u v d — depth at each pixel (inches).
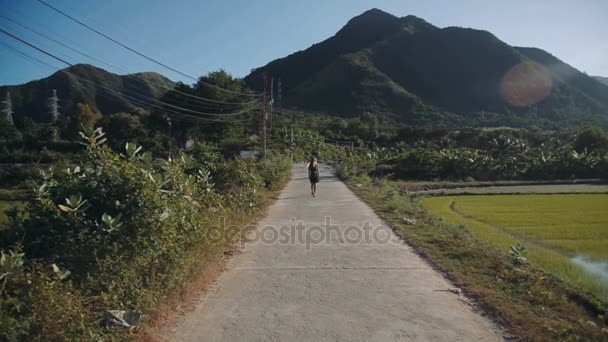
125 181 230.8
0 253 189.8
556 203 1027.3
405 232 398.9
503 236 536.7
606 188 1498.5
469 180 1784.0
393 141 3171.8
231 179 577.3
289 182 1064.8
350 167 1332.4
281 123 2760.8
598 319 217.2
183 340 178.2
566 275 334.6
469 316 203.5
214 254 283.7
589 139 2463.1
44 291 156.6
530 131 3080.7
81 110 2434.8
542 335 179.8
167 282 207.9
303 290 240.1
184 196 261.1
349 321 197.6
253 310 210.8
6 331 141.0
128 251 208.1
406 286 247.0
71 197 214.4
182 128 2285.9
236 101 2274.9
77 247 206.1
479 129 3083.2
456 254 314.0
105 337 159.9
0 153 1818.4
